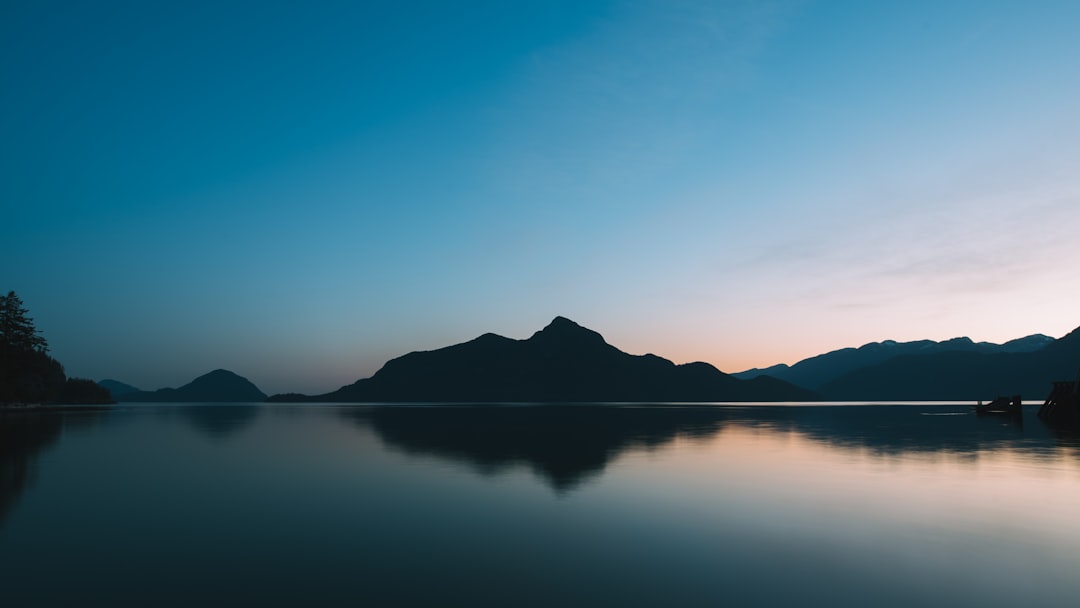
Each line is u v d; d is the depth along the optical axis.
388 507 18.70
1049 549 13.73
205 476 25.70
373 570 12.23
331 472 26.77
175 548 13.95
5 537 15.00
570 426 66.62
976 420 74.19
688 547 13.96
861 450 36.09
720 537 14.87
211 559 13.04
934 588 11.15
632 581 11.54
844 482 23.47
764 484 23.00
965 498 19.95
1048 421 69.06
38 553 13.50
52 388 137.50
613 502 19.44
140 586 11.25
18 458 32.31
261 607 10.16
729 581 11.54
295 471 27.19
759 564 12.62
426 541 14.52
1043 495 20.52
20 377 119.50
